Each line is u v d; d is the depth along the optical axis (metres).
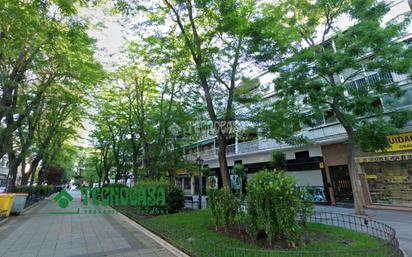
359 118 11.27
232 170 23.23
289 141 11.38
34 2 7.55
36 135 19.64
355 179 10.94
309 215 5.96
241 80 10.68
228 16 8.53
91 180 54.22
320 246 5.27
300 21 12.59
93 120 22.45
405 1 12.55
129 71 17.45
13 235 8.04
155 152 18.19
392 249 4.79
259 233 6.04
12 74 10.38
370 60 9.95
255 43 9.02
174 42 11.20
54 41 9.89
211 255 5.02
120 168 29.44
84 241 7.14
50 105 16.64
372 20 9.55
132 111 20.47
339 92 10.15
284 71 11.09
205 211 10.84
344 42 10.01
